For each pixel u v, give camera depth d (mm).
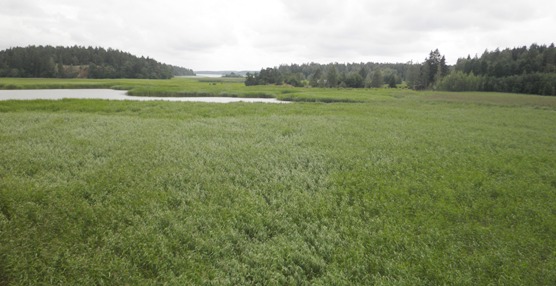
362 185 12641
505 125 30828
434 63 129750
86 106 36906
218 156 16156
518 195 12000
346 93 77438
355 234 8914
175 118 29891
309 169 14500
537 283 6984
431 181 13281
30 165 13227
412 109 43562
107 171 12922
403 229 9148
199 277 6898
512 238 8867
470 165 15922
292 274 7324
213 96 72312
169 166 13906
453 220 10047
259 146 18484
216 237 8375
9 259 6887
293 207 10344
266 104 45969
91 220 8969
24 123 23609
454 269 7344
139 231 8500
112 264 7004
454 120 33031
